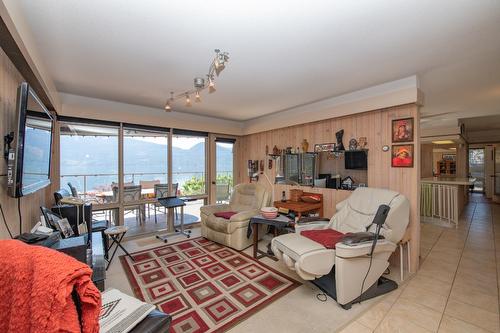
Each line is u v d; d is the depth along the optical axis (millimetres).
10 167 1484
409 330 1752
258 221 3119
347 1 1446
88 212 2830
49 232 1865
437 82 2900
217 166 5211
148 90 3201
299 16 1593
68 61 2281
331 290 2191
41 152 2020
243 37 1866
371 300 2137
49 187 3271
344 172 3506
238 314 1956
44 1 1430
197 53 2137
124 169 4031
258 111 4457
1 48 1563
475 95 3457
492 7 1504
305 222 2838
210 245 3605
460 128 5633
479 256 3119
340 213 2867
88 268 760
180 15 1582
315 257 2010
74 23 1664
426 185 5129
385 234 2311
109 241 3613
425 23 1677
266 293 2268
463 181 5121
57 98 3045
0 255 776
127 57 2209
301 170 4090
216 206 4117
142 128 4145
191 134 4789
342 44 1979
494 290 2287
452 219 4699
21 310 659
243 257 3137
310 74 2635
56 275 670
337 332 1740
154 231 4258
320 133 3801
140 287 2379
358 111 3104
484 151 8367
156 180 4418
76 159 3639
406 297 2178
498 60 2295
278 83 2922
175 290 2324
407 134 2758
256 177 5094
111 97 3537
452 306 2035
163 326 1164
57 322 633
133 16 1592
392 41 1931
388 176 2938
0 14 1226
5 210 1632
